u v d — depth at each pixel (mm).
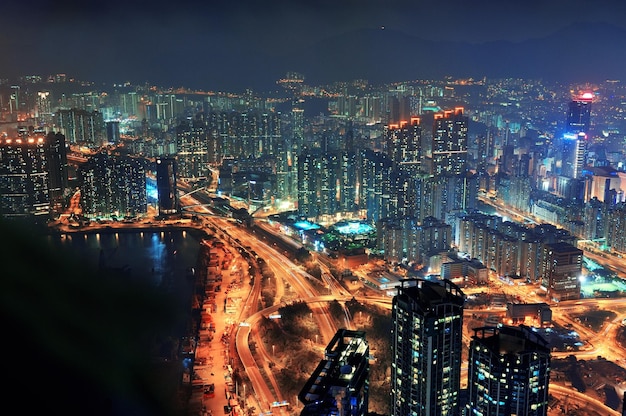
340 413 149875
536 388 170125
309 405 150375
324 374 160875
